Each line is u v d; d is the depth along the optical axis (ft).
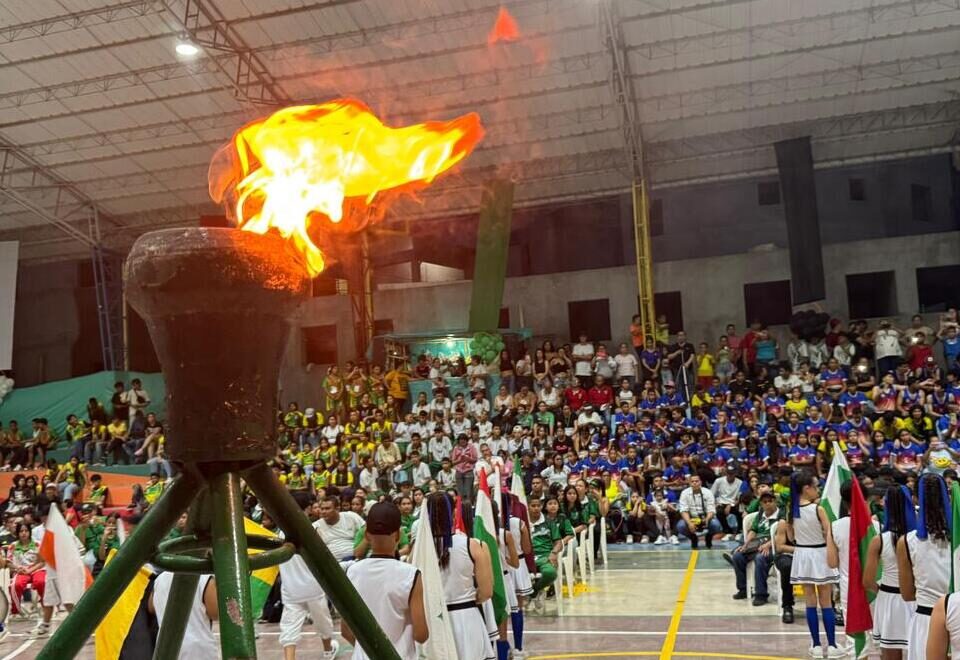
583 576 36.58
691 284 76.59
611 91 61.87
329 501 27.32
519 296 80.69
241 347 4.55
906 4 55.36
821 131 70.59
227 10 54.90
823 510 22.35
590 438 57.98
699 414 57.72
